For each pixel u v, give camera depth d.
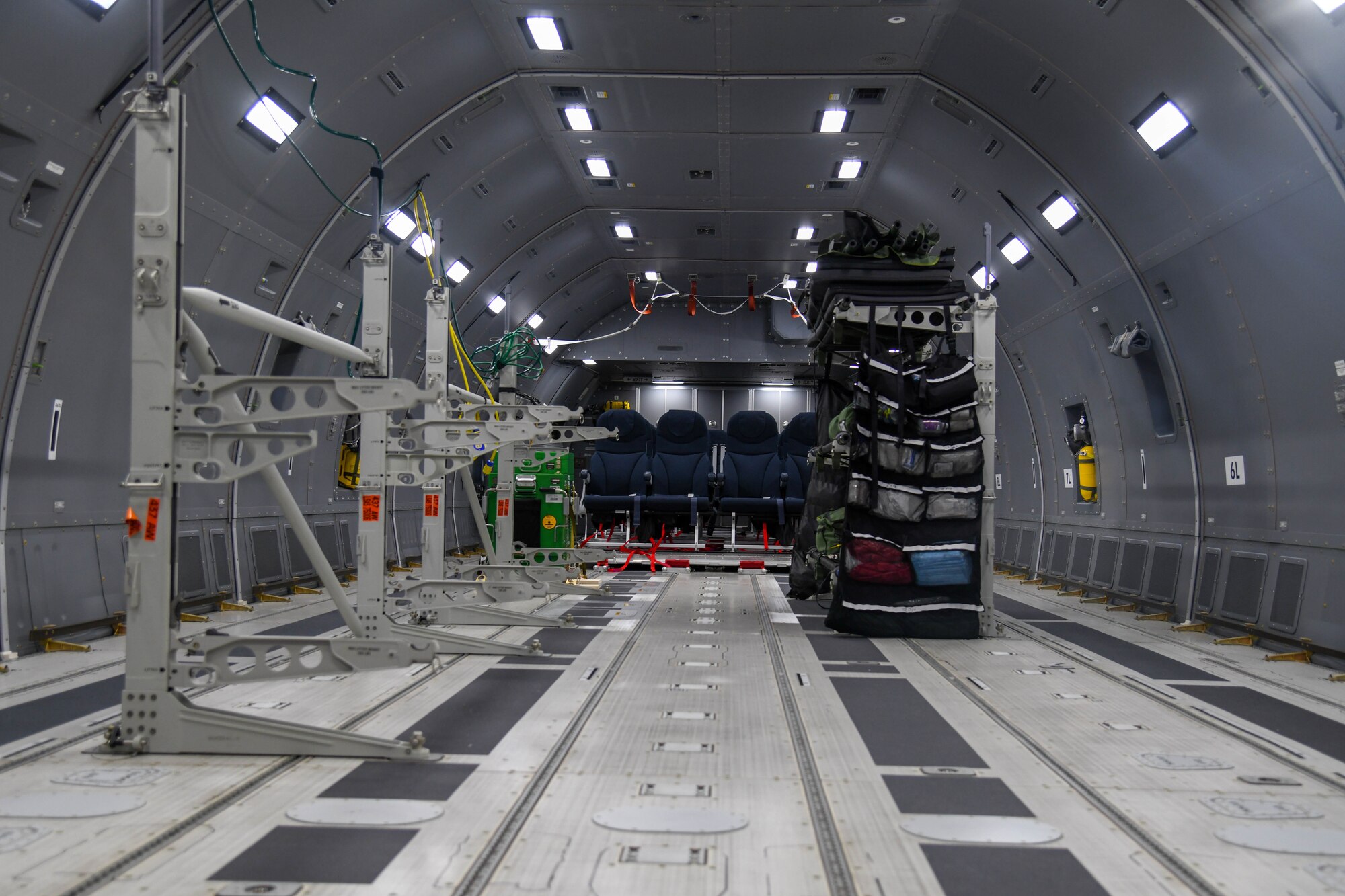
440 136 10.06
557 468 12.79
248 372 9.61
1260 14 6.20
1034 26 7.90
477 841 3.05
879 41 8.93
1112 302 10.05
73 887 2.66
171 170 3.99
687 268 17.02
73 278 6.79
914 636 7.86
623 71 9.66
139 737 4.06
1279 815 3.43
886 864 2.91
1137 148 8.14
